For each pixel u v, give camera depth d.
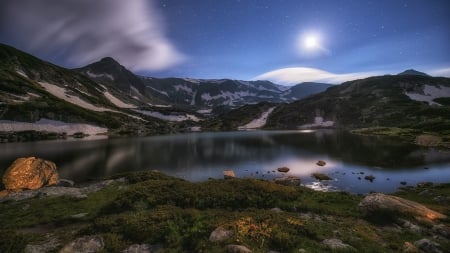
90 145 114.88
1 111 160.12
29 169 40.56
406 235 17.92
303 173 58.28
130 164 70.81
